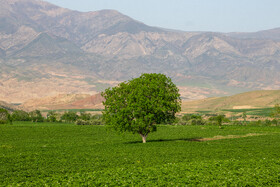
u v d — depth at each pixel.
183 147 56.22
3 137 81.75
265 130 100.38
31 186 28.97
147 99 60.03
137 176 31.30
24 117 176.00
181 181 28.42
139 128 62.44
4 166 39.50
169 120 64.38
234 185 26.92
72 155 47.94
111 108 62.09
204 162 38.59
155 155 46.22
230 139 72.50
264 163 36.91
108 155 46.97
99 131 100.44
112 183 28.30
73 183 28.77
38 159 44.47
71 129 104.69
